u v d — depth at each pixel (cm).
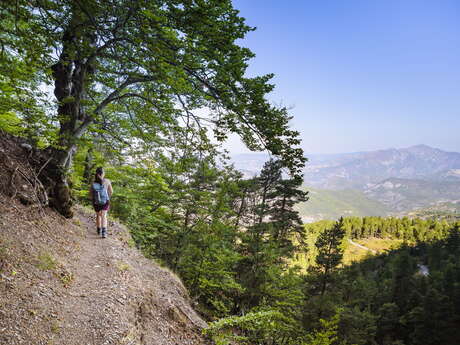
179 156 791
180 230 1517
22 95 605
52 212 662
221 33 392
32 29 458
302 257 5925
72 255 567
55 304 397
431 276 4422
